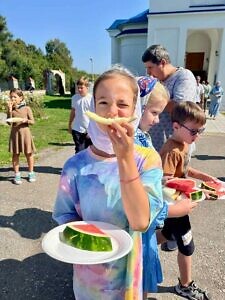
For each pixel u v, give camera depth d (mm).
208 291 2633
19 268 2949
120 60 23641
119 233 1345
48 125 12633
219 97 15141
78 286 1537
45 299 2553
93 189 1408
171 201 1860
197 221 3973
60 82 41812
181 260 2432
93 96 1312
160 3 18031
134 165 1110
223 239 3525
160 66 2932
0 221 3885
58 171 6129
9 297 2572
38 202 4523
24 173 5949
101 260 1219
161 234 2426
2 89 39281
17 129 5176
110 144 1318
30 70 42969
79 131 5797
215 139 10078
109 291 1468
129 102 1246
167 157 2236
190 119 2133
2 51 40281
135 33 21062
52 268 2953
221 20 17734
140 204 1145
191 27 18125
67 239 1337
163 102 2191
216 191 2084
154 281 1703
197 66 23766
